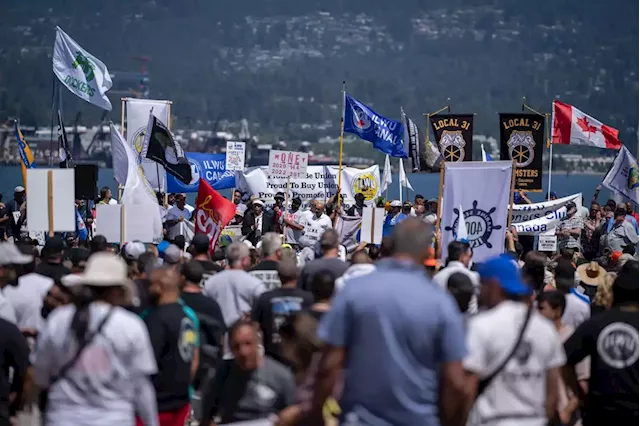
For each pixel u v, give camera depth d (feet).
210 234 113.39
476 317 51.24
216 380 60.34
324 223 132.26
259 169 182.29
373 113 160.04
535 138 145.38
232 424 56.13
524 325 50.52
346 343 45.88
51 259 79.77
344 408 45.80
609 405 57.88
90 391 49.55
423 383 45.37
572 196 165.78
